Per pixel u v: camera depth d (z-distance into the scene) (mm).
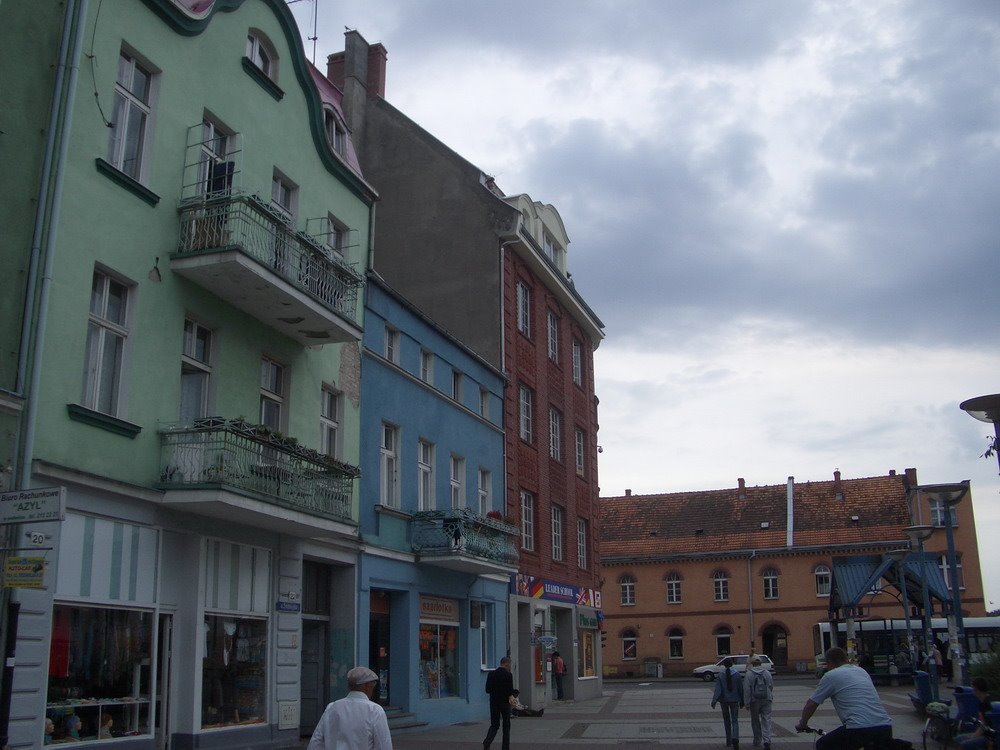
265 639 17047
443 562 23531
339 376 20547
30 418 12211
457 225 32188
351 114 33438
